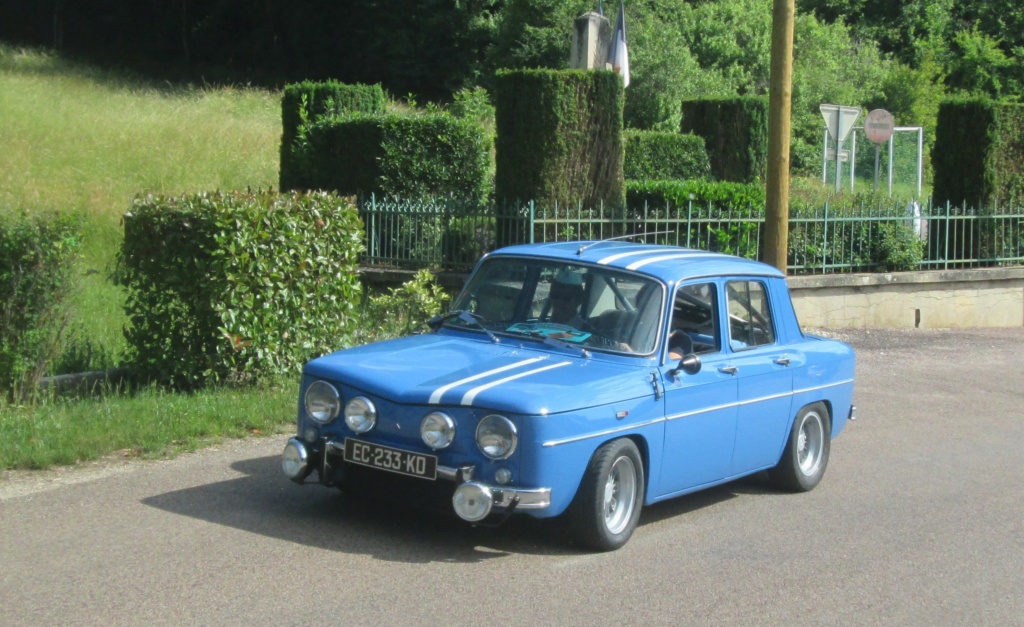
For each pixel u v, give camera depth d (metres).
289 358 10.04
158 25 48.19
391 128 16.30
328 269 10.28
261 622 5.03
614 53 19.30
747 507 7.70
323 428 6.29
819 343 8.32
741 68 36.66
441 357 6.47
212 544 6.06
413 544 6.26
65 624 4.90
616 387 6.20
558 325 6.79
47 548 5.89
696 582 6.00
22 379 8.99
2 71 31.39
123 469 7.52
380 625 5.07
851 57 41.44
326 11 45.56
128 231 9.66
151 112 26.02
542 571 5.96
